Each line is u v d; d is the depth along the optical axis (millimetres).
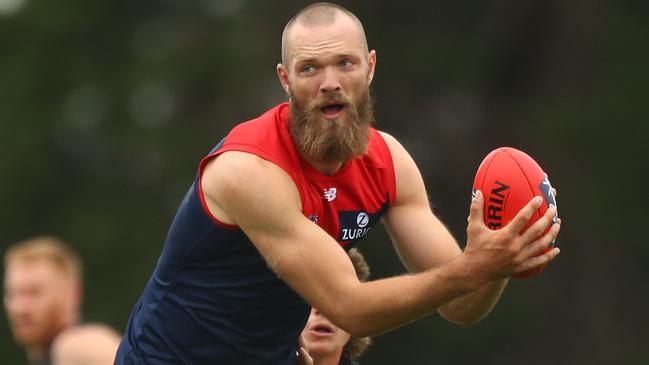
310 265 19812
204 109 92250
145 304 22312
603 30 89062
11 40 97062
